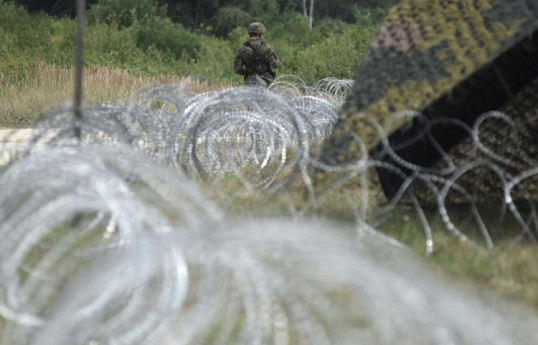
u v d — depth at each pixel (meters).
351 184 25.36
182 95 28.06
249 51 45.56
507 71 24.36
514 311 10.17
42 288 12.62
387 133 21.53
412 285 9.45
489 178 26.09
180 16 169.00
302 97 34.44
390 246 17.38
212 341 12.52
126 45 106.06
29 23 119.81
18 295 12.34
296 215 19.86
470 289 15.45
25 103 55.19
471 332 9.16
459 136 26.02
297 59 98.69
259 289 11.84
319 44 110.12
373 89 22.28
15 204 14.05
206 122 26.81
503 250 19.59
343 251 9.77
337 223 20.23
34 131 20.55
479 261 18.19
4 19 116.69
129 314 11.67
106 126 21.33
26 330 12.08
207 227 10.12
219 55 112.81
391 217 22.44
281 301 12.74
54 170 13.93
